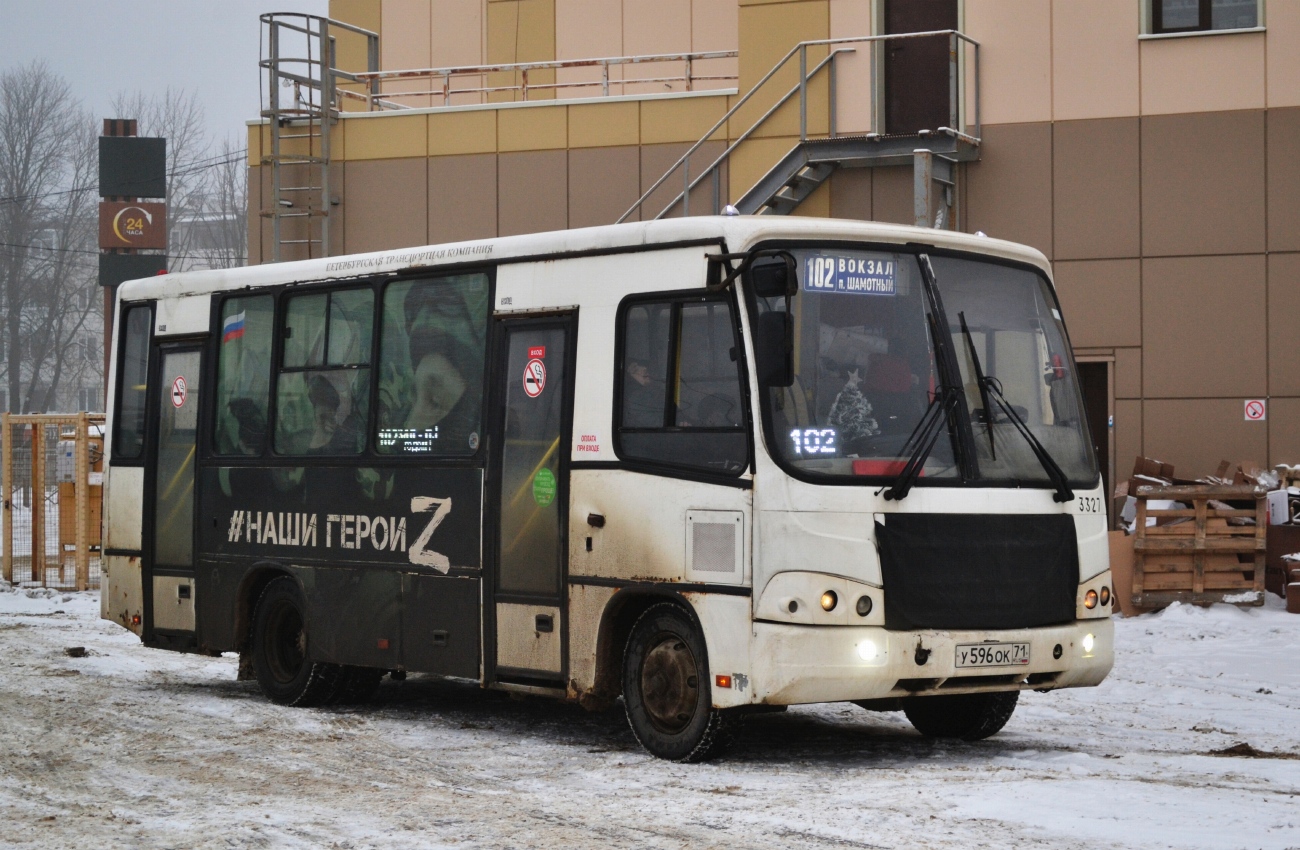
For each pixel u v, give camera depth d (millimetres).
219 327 13992
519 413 10992
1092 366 22281
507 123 25438
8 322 76188
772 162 23688
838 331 9688
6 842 7828
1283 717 12125
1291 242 21328
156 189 61594
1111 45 21969
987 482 9828
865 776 9312
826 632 9211
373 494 12172
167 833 7996
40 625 19625
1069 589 10086
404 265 12133
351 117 26328
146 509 14500
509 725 11906
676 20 28141
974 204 22562
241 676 13617
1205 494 18219
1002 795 8414
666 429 9977
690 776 9406
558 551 10594
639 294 10234
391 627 11953
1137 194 21875
